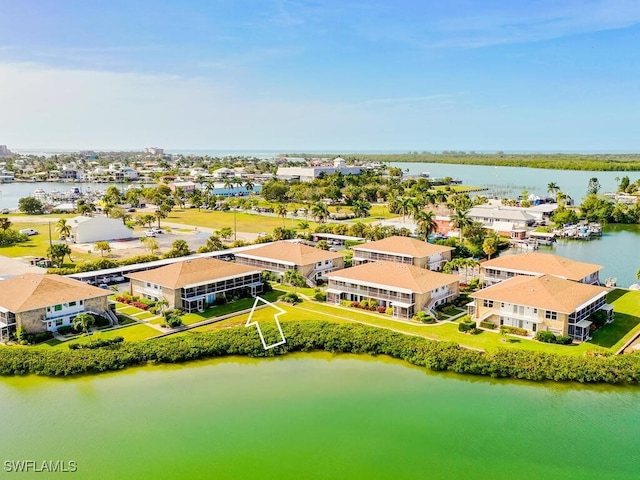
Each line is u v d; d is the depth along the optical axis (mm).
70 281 79500
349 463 46844
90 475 45344
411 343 67562
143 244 140125
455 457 47656
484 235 138125
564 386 59750
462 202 190000
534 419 53375
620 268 117188
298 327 72875
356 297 87375
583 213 194250
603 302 78938
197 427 52219
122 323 77250
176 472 45688
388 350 68000
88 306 76250
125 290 94875
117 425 52469
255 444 49500
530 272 90188
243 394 58625
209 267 89938
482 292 77625
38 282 75500
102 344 67812
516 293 74562
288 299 88250
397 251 106562
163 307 81812
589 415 54031
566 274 86875
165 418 53781
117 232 148625
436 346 66312
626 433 51156
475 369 62250
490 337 71562
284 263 100438
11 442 49781
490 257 125125
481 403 56406
